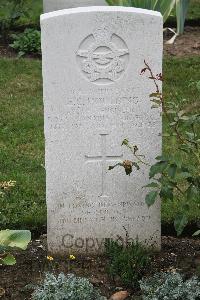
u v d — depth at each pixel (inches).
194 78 351.9
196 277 196.4
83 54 200.1
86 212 213.6
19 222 234.2
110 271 205.3
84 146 207.6
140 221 215.3
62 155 208.1
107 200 212.8
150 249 217.9
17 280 206.7
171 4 312.5
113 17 197.5
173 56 379.9
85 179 210.5
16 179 262.5
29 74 364.2
